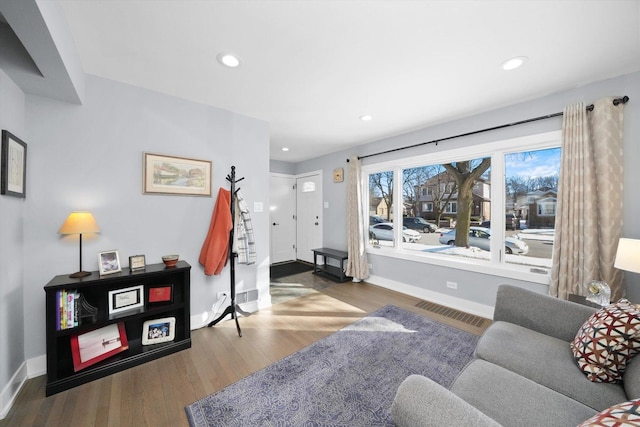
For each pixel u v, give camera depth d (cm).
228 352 204
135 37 153
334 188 461
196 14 135
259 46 163
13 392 151
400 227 370
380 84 212
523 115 244
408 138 342
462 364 187
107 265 190
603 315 120
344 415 142
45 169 177
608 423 58
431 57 175
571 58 175
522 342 137
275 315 276
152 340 204
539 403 97
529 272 244
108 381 169
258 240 291
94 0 124
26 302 171
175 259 215
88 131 192
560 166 217
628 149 192
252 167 284
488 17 138
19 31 111
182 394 157
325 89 221
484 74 196
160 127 225
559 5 130
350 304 308
